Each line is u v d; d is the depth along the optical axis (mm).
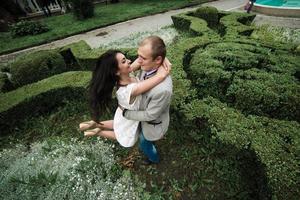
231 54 5125
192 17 8508
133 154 3641
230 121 3264
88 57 5902
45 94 4621
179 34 8547
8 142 4246
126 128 2736
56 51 6297
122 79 2383
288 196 2279
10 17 14477
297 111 3736
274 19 9750
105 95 2324
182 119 3684
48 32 11000
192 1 13766
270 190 2410
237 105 4121
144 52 2150
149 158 3295
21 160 3613
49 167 3387
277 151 2734
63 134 4234
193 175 3252
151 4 14094
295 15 9680
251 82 4156
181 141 3709
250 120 3248
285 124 3127
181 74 4445
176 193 3082
